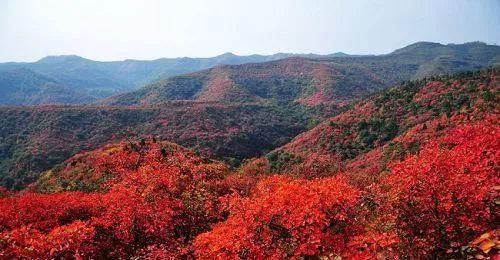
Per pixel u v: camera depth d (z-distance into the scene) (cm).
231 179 4356
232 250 1808
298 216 1852
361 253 1614
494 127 2891
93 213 3000
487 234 1186
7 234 2166
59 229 2267
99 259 2405
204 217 2892
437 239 1622
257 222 1948
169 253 2198
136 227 2530
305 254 1833
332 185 2197
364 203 2181
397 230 1705
